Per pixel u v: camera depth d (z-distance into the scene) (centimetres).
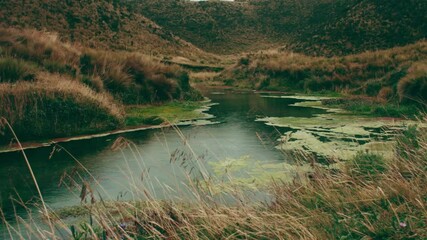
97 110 1305
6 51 1609
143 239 429
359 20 4700
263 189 661
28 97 1184
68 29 4519
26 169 845
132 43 5022
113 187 714
